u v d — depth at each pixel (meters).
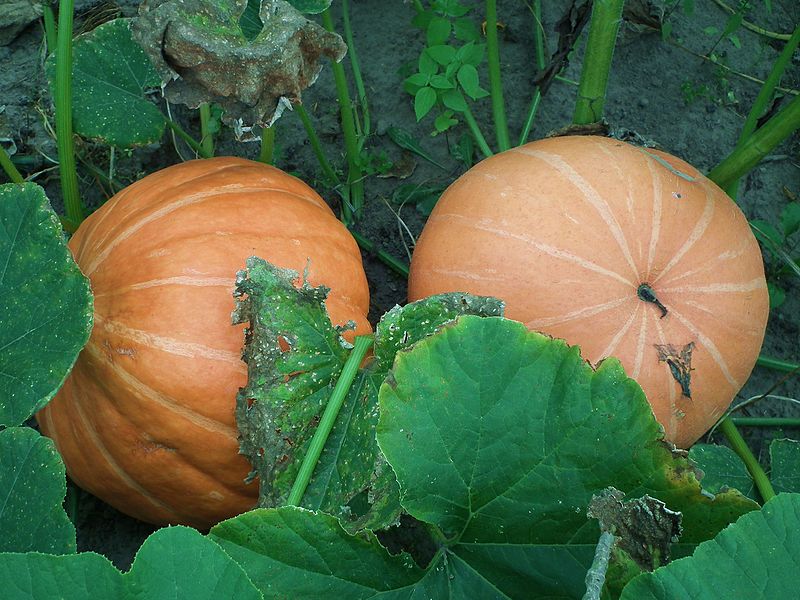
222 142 1.31
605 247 0.92
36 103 1.26
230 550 0.68
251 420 0.83
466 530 0.75
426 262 1.00
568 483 0.73
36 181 1.28
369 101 1.35
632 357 0.91
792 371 1.20
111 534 1.09
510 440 0.72
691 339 0.92
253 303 0.83
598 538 0.73
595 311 0.91
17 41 1.32
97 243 0.95
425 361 0.71
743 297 0.95
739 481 1.04
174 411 0.88
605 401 0.72
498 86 1.27
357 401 0.83
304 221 0.96
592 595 0.64
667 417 0.94
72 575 0.58
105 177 1.25
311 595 0.69
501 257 0.94
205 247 0.90
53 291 0.79
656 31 1.41
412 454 0.71
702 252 0.94
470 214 0.97
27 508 0.71
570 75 1.38
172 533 0.58
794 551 0.61
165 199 0.95
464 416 0.72
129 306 0.88
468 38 1.23
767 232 1.26
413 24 1.26
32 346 0.78
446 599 0.74
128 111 1.08
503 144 1.26
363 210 1.30
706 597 0.60
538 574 0.74
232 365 0.88
